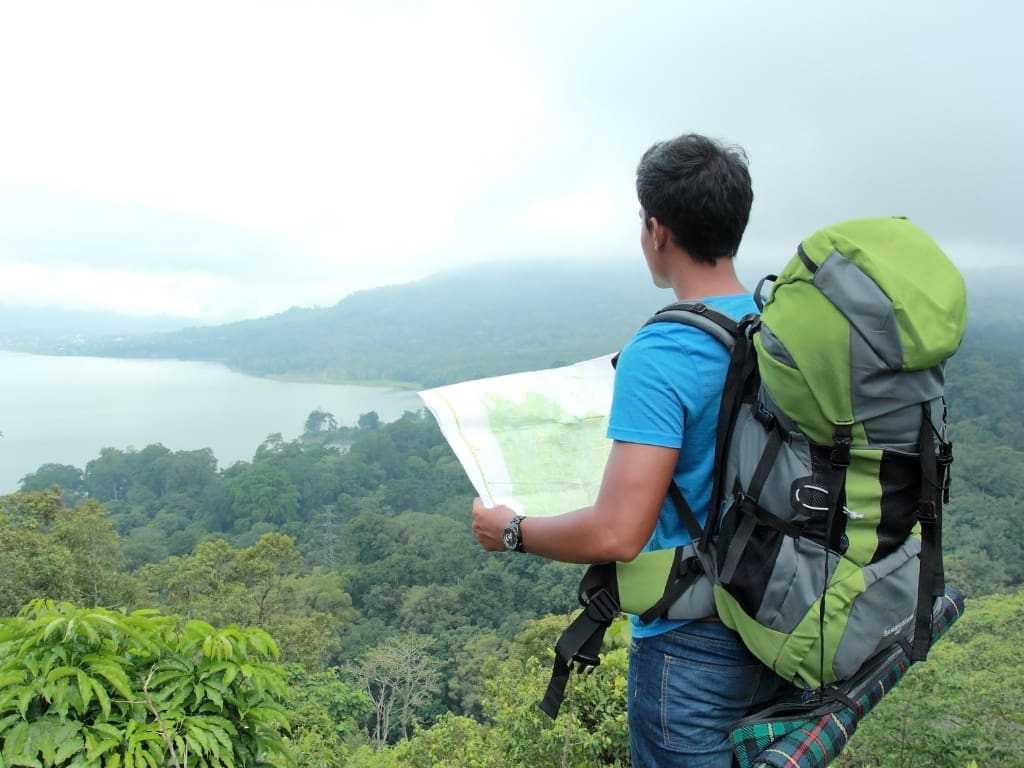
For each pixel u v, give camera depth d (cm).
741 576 117
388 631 3856
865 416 107
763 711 124
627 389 125
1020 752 530
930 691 569
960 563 4091
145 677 180
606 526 121
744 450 119
